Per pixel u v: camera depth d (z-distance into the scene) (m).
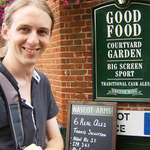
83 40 4.33
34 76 1.54
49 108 1.69
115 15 4.19
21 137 1.33
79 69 4.39
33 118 1.41
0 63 1.40
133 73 4.21
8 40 1.41
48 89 1.66
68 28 4.37
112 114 4.20
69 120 4.41
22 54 1.37
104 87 4.32
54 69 4.73
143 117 4.23
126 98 4.25
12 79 1.34
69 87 4.46
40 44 1.40
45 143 1.64
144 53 4.16
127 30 4.18
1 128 1.30
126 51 4.21
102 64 4.30
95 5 4.23
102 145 4.21
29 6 1.35
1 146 1.29
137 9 4.11
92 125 4.30
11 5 1.39
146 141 4.26
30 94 1.47
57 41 4.53
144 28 4.13
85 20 4.29
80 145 4.33
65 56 4.43
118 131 4.34
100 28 4.25
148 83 4.17
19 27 1.34
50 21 1.41
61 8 4.37
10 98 1.31
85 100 4.41
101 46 4.27
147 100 4.18
